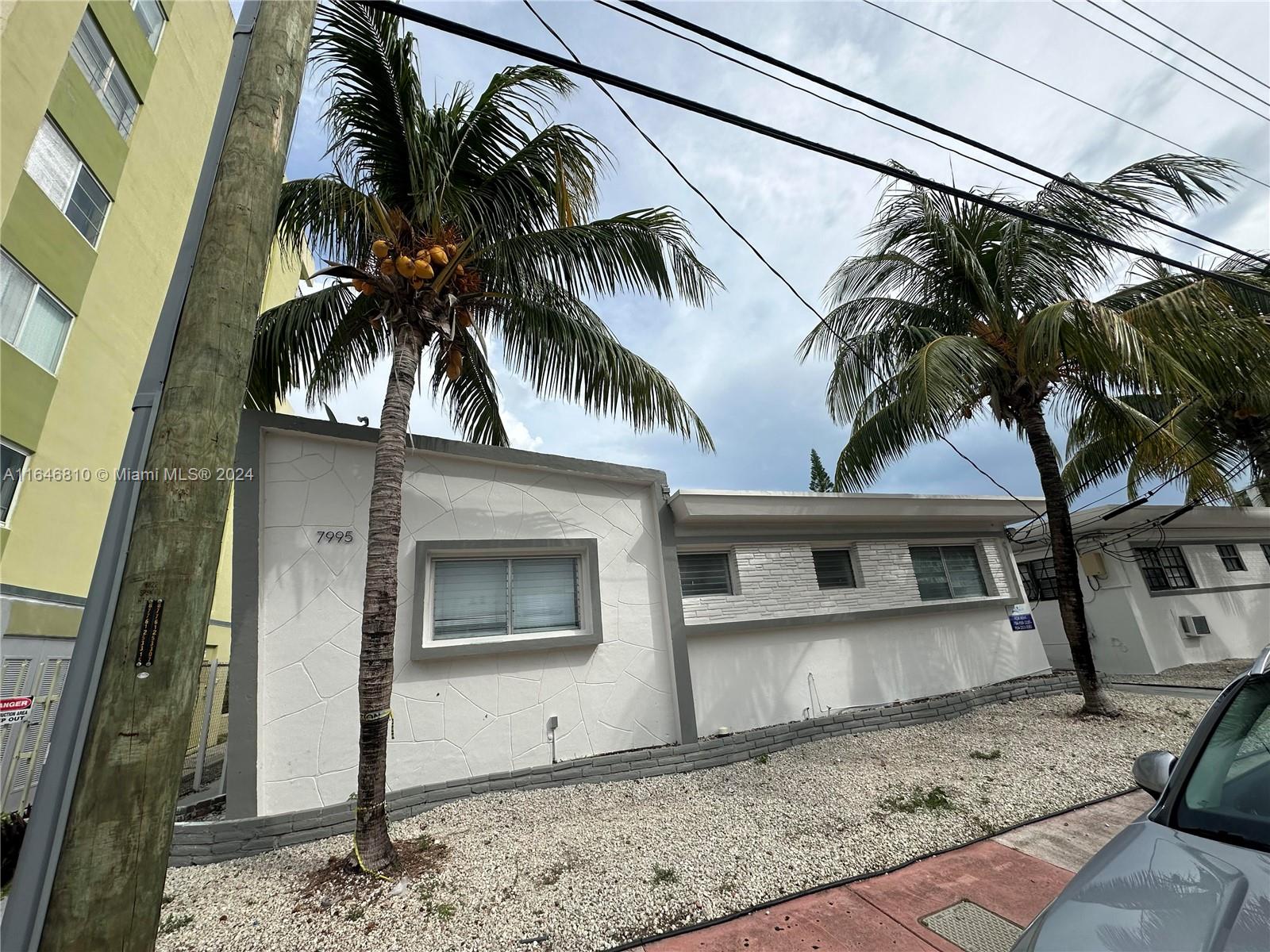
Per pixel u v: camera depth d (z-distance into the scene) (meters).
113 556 2.19
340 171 6.35
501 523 7.10
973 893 3.90
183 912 4.03
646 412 7.46
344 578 6.22
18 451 10.13
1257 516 14.56
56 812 1.90
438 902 4.00
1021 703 9.16
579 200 7.18
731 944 3.48
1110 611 12.79
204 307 2.46
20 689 8.52
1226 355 7.54
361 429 6.62
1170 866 2.21
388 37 5.82
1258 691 2.96
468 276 6.38
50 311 10.86
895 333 9.65
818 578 9.33
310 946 3.59
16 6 9.88
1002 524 11.17
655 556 7.96
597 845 4.79
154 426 2.35
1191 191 7.89
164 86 14.38
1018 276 8.53
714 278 7.35
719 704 7.78
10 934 1.75
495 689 6.59
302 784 5.55
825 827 5.01
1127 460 13.14
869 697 8.82
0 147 9.59
